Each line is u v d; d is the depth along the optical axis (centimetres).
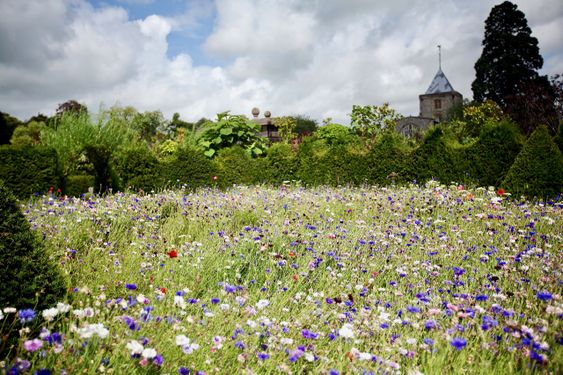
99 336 222
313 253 462
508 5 3997
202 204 698
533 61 3928
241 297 317
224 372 240
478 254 463
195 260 422
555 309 274
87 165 915
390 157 1021
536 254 432
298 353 242
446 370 243
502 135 878
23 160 881
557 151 760
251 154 1340
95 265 381
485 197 722
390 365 237
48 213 543
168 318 263
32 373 202
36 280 271
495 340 273
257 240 471
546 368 238
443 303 327
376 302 346
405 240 531
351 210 702
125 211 596
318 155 1127
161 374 224
